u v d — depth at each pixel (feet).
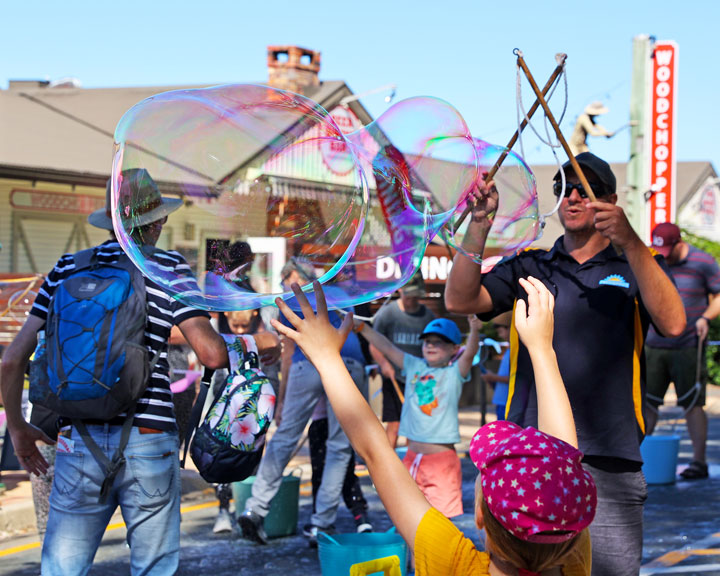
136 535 10.53
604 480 10.62
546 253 11.68
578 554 6.66
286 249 8.98
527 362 11.21
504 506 5.86
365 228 9.27
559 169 11.35
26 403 16.42
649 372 26.91
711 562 17.89
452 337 17.44
